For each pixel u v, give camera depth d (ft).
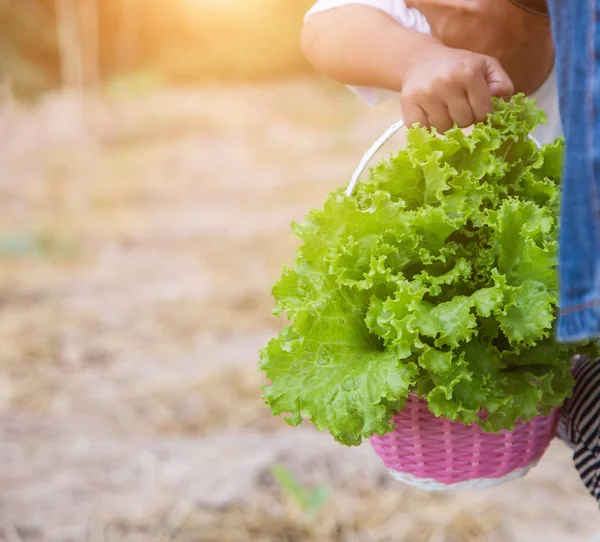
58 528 9.82
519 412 4.44
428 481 4.82
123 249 20.38
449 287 4.56
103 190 25.71
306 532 9.52
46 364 14.33
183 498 10.23
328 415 4.31
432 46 4.95
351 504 9.91
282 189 25.61
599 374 4.71
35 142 31.37
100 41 49.83
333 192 4.67
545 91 5.53
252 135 33.47
